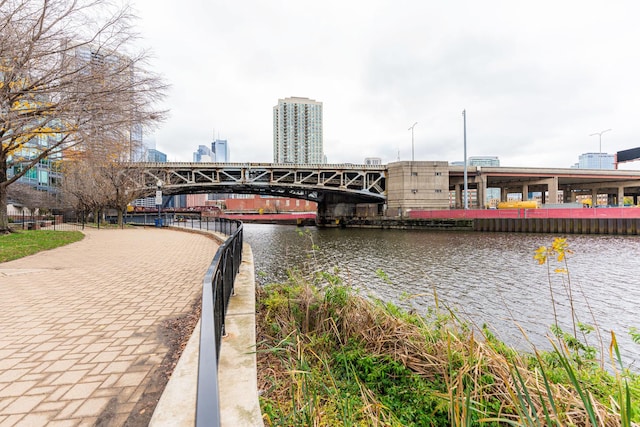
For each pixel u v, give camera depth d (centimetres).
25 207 4509
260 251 2536
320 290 570
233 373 237
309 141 13700
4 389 243
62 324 387
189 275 691
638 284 1324
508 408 263
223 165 4491
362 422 254
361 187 5784
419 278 1479
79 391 242
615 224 3400
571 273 1548
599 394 289
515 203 5219
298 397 266
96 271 735
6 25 906
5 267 784
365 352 391
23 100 1101
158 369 278
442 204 5197
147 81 1206
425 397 304
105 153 1416
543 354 394
